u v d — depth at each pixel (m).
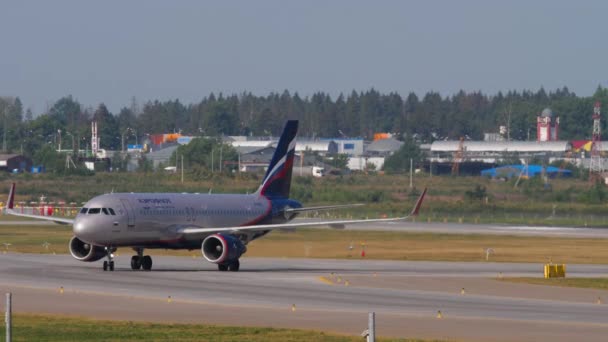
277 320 154.88
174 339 133.62
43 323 148.38
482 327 149.25
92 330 141.12
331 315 161.38
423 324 152.12
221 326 146.38
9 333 105.88
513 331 145.38
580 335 141.88
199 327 144.75
